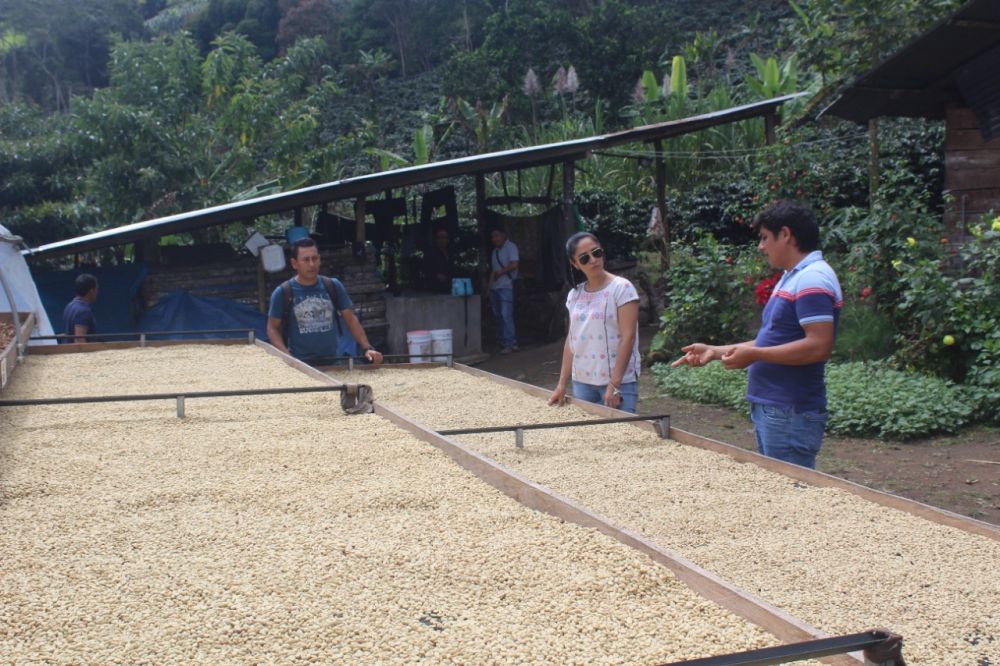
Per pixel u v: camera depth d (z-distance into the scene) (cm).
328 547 180
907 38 960
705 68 2377
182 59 1584
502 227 1302
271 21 4231
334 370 520
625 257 1347
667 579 162
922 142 1132
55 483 229
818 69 1116
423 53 3694
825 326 280
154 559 173
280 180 1528
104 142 1404
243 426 305
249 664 128
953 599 180
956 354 639
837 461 530
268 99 1605
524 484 213
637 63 2377
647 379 846
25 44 3981
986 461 507
